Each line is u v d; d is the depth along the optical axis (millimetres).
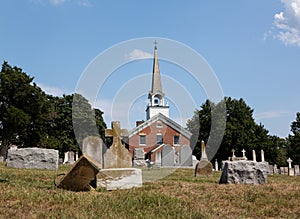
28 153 20578
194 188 12383
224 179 14523
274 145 60438
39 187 11188
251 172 14336
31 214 7969
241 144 57281
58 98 64562
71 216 7852
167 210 8961
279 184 14039
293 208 9992
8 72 54406
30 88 54125
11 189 10328
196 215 8656
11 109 51375
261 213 9391
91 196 10164
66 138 58938
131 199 9891
